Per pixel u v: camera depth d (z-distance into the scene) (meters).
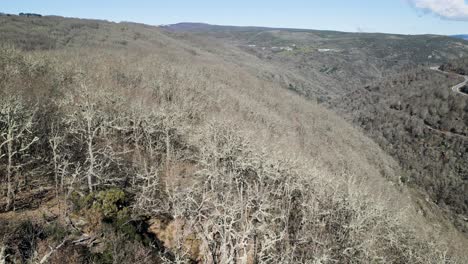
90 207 20.39
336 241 24.91
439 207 70.69
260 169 28.28
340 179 38.19
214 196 22.17
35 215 19.28
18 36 88.81
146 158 31.69
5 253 15.33
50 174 23.94
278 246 22.00
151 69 62.84
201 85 64.00
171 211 21.97
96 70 51.69
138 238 18.88
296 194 28.92
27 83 33.53
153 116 34.94
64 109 30.20
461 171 76.56
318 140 68.56
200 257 19.91
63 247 16.88
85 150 27.69
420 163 84.62
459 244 50.84
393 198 54.62
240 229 19.53
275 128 61.41
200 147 32.19
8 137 20.05
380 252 27.25
